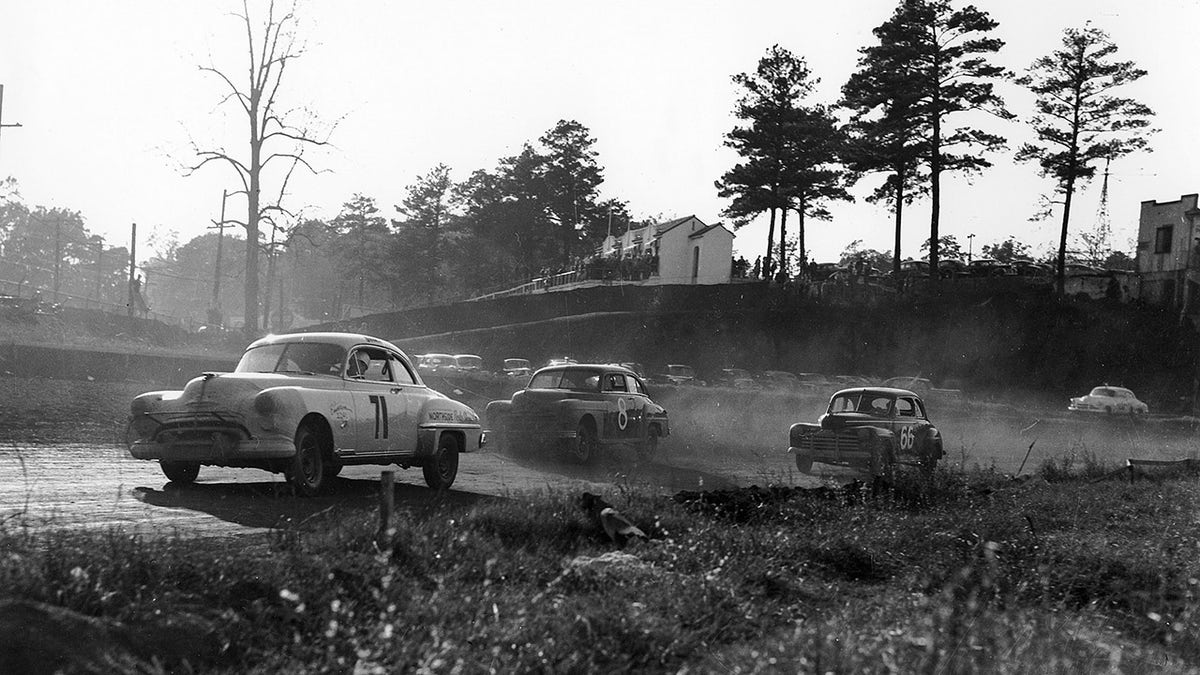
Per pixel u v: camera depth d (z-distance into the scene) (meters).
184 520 9.16
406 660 4.56
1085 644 6.07
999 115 58.44
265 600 5.61
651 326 55.91
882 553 9.16
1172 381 56.41
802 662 4.80
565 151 88.31
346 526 7.57
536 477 16.06
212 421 11.09
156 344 39.66
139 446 11.40
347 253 107.88
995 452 32.16
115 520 8.94
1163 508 13.45
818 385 52.06
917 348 58.69
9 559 5.32
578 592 6.73
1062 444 35.88
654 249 70.69
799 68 67.62
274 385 11.49
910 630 5.25
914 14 58.28
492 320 54.91
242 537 8.10
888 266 73.69
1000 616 6.03
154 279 167.62
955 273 64.81
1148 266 62.34
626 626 5.59
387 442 12.62
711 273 69.75
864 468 19.47
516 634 5.15
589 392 19.45
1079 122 61.59
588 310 55.75
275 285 139.62
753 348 57.03
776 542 8.80
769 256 68.38
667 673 5.15
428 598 5.85
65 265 140.75
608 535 8.95
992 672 5.01
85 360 25.83
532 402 18.97
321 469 11.70
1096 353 58.06
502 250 90.38
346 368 12.33
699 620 5.98
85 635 4.64
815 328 58.44
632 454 21.39
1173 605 7.59
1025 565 8.88
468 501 12.08
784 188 65.81
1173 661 6.34
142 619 4.96
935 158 59.44
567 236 87.44
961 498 12.91
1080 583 8.48
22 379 23.83
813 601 7.39
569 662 4.92
